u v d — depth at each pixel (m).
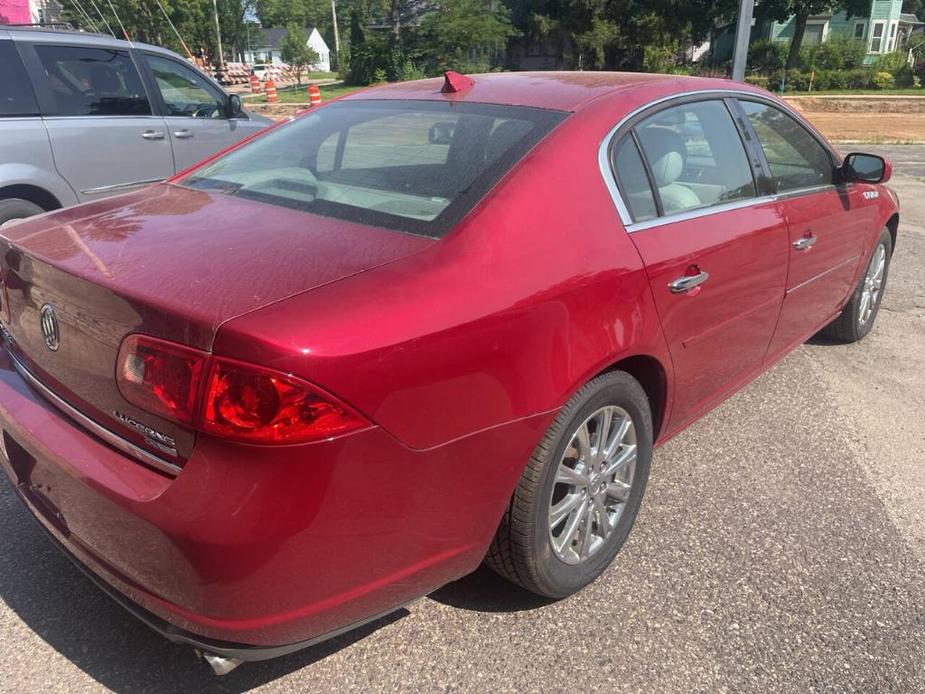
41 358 2.27
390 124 2.81
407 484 1.92
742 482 3.40
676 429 3.09
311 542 1.80
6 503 3.12
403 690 2.25
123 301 1.89
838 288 4.30
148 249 2.16
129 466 1.94
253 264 2.01
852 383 4.47
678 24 37.44
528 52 42.25
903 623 2.56
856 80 37.12
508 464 2.15
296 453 1.72
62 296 2.09
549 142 2.46
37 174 5.61
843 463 3.58
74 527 2.09
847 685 2.30
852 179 4.02
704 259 2.82
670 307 2.66
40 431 2.17
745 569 2.81
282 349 1.70
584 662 2.36
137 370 1.87
